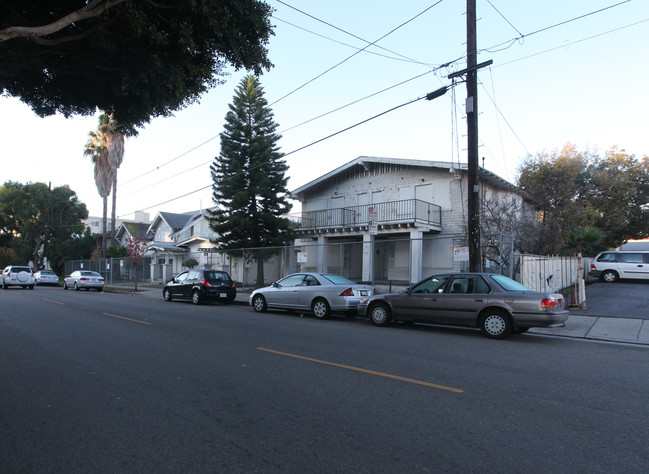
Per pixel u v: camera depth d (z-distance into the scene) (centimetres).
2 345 830
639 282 2153
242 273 2705
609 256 2219
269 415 461
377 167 2523
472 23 1277
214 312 1473
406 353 774
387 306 1130
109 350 784
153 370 642
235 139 2567
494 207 1930
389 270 2359
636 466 349
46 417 455
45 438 402
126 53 841
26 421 444
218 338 914
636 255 2158
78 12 684
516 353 795
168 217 4331
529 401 511
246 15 849
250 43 898
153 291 2683
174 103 965
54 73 921
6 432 416
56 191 4681
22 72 912
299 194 2862
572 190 2609
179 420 446
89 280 2844
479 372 643
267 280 2631
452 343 889
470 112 1272
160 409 479
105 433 413
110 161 3650
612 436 410
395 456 365
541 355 782
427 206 2206
